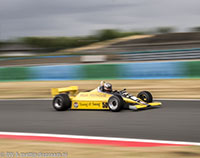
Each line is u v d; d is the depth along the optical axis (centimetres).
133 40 6900
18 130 1133
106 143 890
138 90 2158
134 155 757
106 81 2520
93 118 1267
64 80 2706
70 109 1545
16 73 2859
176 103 1597
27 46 9375
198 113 1296
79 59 4809
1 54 8588
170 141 885
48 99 1989
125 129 1057
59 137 990
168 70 2398
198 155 738
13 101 1975
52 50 8225
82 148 848
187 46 4822
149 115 1274
